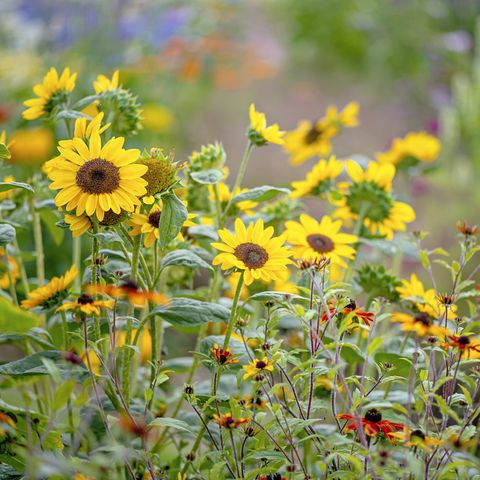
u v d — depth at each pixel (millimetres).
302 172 6527
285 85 8414
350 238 2260
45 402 2268
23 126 3027
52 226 2490
